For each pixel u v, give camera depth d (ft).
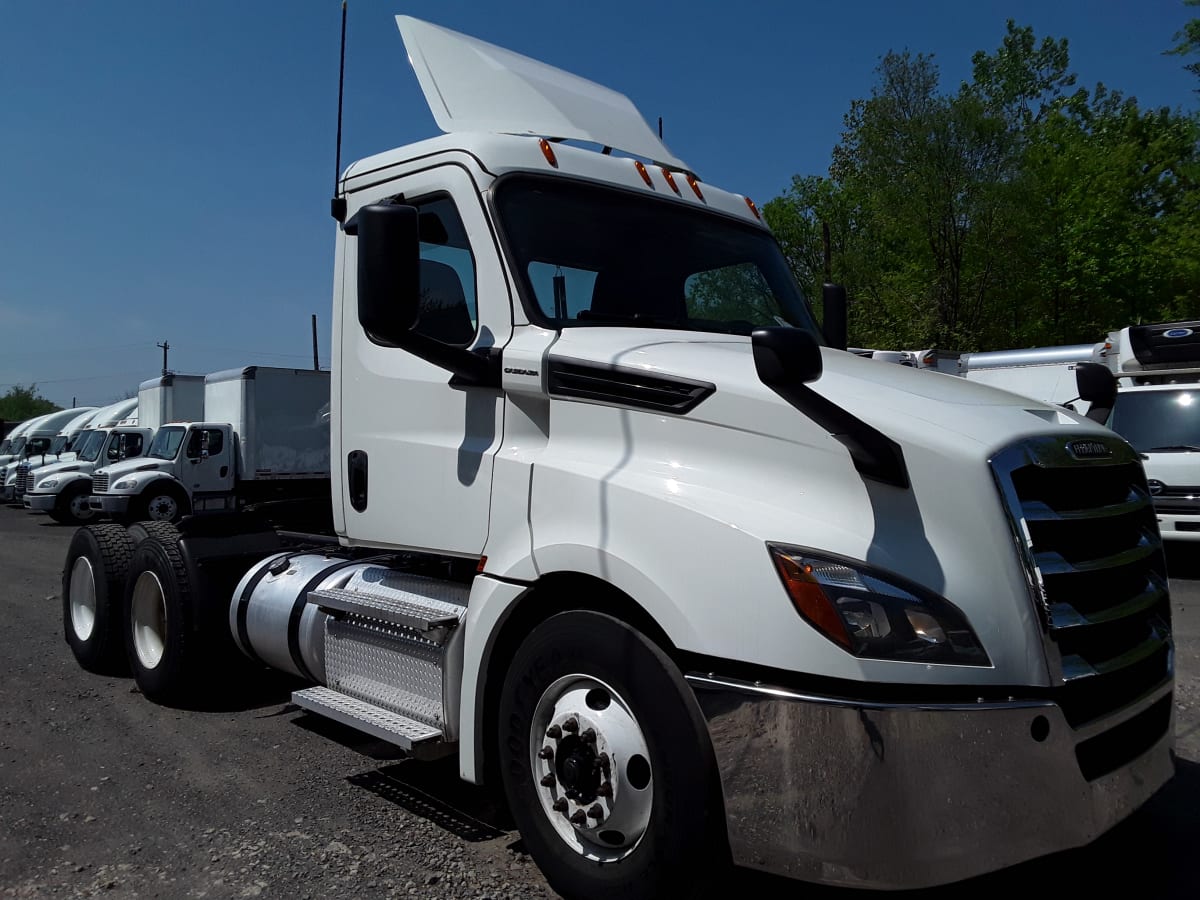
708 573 9.34
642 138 15.78
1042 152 95.40
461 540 12.28
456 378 12.59
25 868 12.03
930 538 9.07
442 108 13.96
